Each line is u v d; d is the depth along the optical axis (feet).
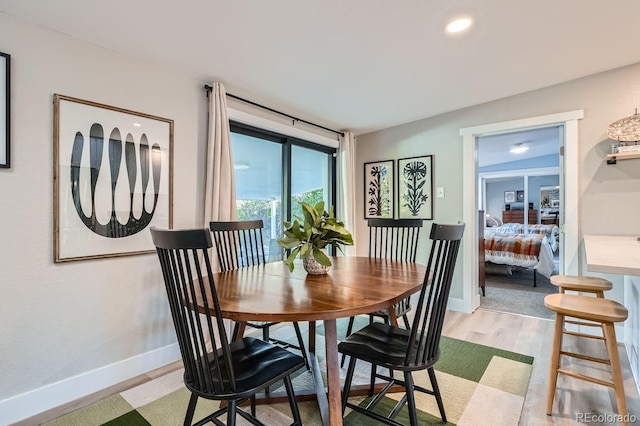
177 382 6.97
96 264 6.73
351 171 13.87
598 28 6.67
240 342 5.36
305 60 7.73
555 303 5.79
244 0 5.52
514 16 6.20
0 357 5.58
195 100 8.54
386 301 4.55
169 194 7.95
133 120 7.29
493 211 27.17
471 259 11.38
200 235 3.65
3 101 5.56
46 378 6.05
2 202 5.60
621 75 8.71
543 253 15.01
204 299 3.90
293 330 9.92
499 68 8.42
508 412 5.79
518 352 8.20
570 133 9.40
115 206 6.98
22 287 5.81
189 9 5.72
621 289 8.74
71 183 6.36
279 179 11.72
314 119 12.17
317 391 5.72
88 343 6.59
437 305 4.79
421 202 12.52
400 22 6.30
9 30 5.65
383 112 11.59
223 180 8.71
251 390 4.03
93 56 6.69
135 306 7.30
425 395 6.39
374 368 6.21
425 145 12.42
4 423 5.56
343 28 6.46
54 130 6.14
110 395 6.48
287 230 6.23
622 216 8.76
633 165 8.63
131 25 6.13
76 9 5.60
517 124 10.29
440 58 7.79
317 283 5.62
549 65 8.36
